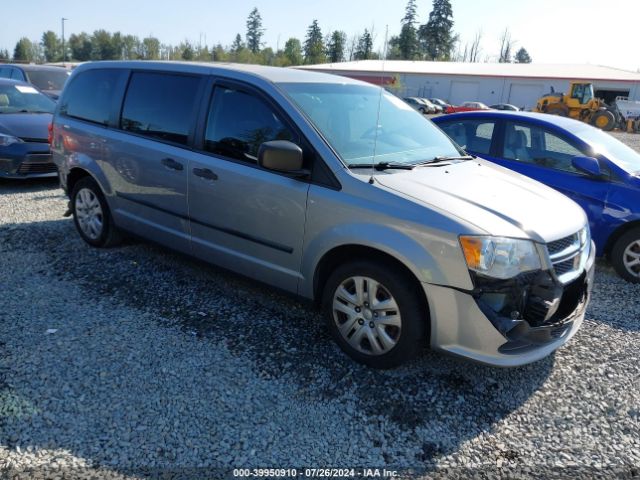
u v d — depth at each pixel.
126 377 3.17
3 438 2.63
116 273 4.74
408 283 3.18
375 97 4.44
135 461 2.54
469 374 3.42
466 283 2.96
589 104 33.41
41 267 4.81
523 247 3.01
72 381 3.10
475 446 2.79
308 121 3.61
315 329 3.88
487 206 3.21
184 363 3.35
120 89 4.87
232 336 3.72
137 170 4.61
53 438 2.65
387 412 3.01
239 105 3.97
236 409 2.95
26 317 3.84
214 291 4.45
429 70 51.81
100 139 4.94
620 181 5.28
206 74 4.24
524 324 3.05
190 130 4.22
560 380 3.42
